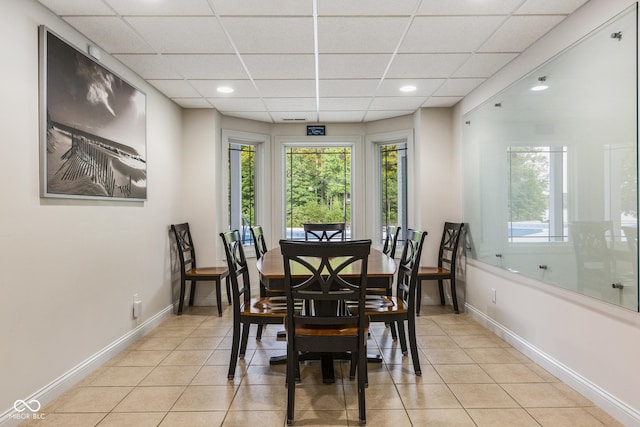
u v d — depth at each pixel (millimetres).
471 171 4043
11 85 2029
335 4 2297
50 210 2307
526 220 2949
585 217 2277
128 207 3264
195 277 4184
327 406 2227
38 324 2197
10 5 2025
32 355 2146
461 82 3721
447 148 4641
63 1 2230
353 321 2076
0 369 1933
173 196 4297
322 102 4391
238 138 5109
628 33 1944
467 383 2516
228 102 4355
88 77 2668
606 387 2143
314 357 2750
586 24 2283
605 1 2127
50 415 2131
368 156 5414
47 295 2271
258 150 5449
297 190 5621
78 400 2299
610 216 2080
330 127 5453
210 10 2357
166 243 4086
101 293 2834
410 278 2727
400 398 2314
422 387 2461
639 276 1895
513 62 3162
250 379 2590
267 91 3959
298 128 5453
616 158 2033
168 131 4172
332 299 2072
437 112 4641
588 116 2248
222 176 4906
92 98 2715
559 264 2539
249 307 2807
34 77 2197
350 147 5566
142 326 3504
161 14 2406
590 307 2262
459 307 4449
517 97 3076
